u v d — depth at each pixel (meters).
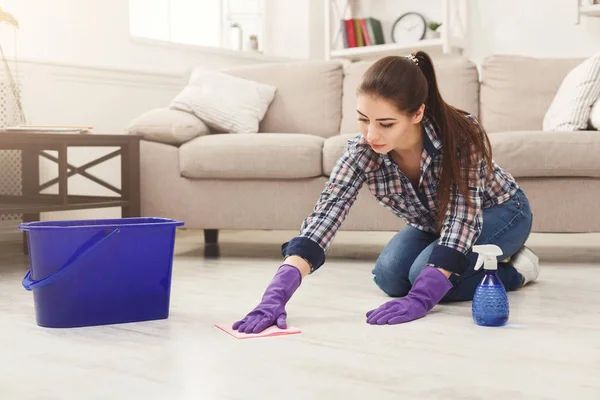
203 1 4.84
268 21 5.21
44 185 3.42
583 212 2.87
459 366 1.39
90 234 1.79
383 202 2.05
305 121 3.69
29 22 3.71
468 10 4.97
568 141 2.80
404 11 5.23
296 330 1.68
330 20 5.14
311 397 1.20
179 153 3.17
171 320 1.86
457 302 2.09
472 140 1.85
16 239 3.79
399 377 1.31
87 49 3.97
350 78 3.71
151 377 1.33
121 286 1.83
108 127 4.04
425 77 1.79
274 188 3.10
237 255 3.25
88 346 1.59
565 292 2.22
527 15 4.77
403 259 2.12
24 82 3.66
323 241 1.87
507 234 2.11
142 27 4.46
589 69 3.16
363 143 1.91
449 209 1.89
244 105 3.54
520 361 1.42
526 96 3.50
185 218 3.18
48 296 1.78
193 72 3.65
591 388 1.24
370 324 1.77
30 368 1.41
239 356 1.48
